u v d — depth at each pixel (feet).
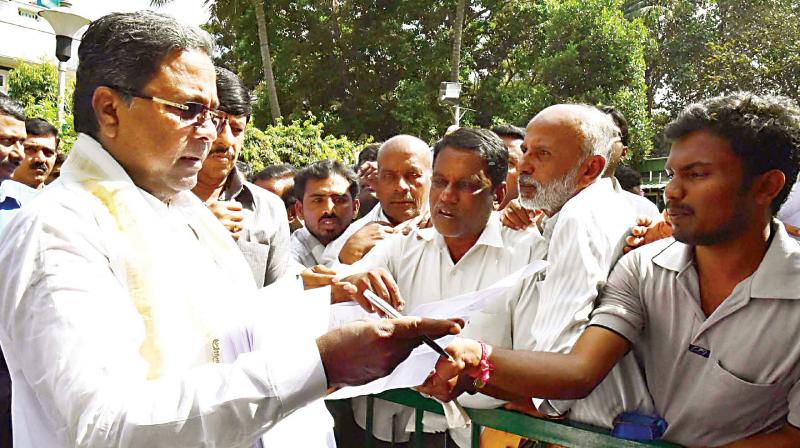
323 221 13.05
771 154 5.17
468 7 67.31
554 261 6.93
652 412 6.00
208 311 5.00
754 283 5.29
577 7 63.82
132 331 4.33
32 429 4.23
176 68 4.84
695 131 5.33
